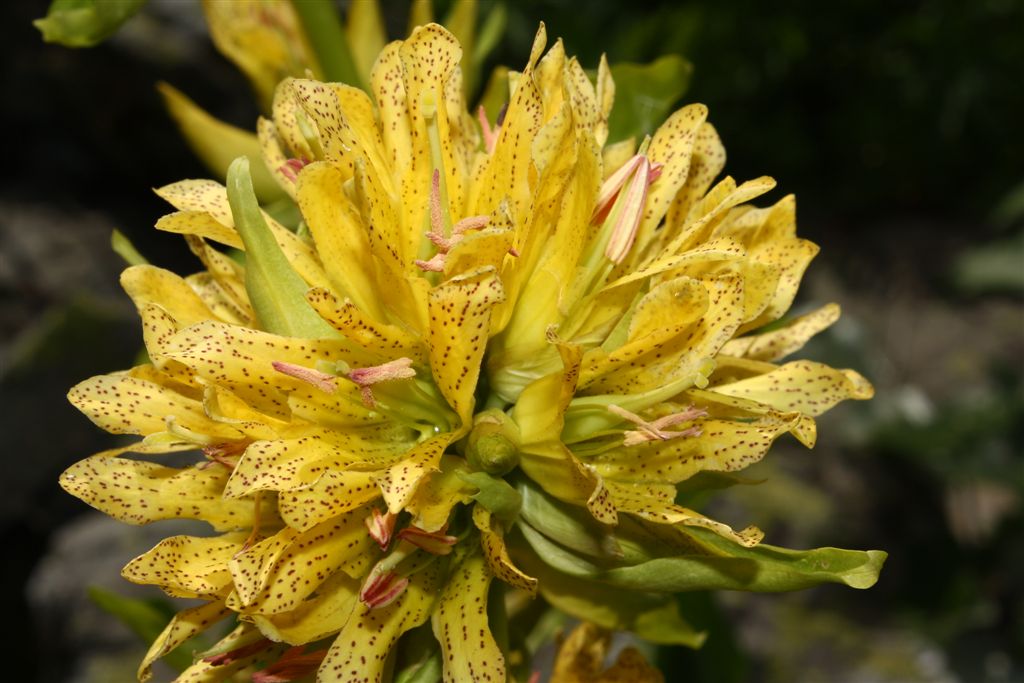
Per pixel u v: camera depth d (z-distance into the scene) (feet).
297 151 0.69
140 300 0.67
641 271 0.65
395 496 0.61
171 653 0.86
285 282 0.65
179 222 0.65
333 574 0.66
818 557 0.64
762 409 0.65
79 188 2.00
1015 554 1.90
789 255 0.70
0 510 1.51
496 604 0.68
